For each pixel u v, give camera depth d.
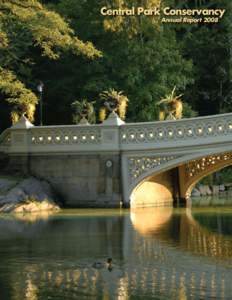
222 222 26.62
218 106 53.72
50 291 14.30
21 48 42.34
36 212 30.78
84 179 33.25
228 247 19.70
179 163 31.59
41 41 35.59
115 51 44.88
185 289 14.34
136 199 33.66
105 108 39.06
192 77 49.44
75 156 33.44
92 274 15.92
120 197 32.75
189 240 21.25
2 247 20.05
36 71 46.16
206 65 52.44
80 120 39.66
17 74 44.91
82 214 29.92
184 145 31.20
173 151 31.58
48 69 46.22
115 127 32.62
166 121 31.61
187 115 46.34
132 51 44.31
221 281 15.02
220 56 52.09
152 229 24.25
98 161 33.00
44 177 33.94
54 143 33.78
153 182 34.97
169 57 45.56
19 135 34.44
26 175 33.78
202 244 20.34
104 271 16.27
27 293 14.15
